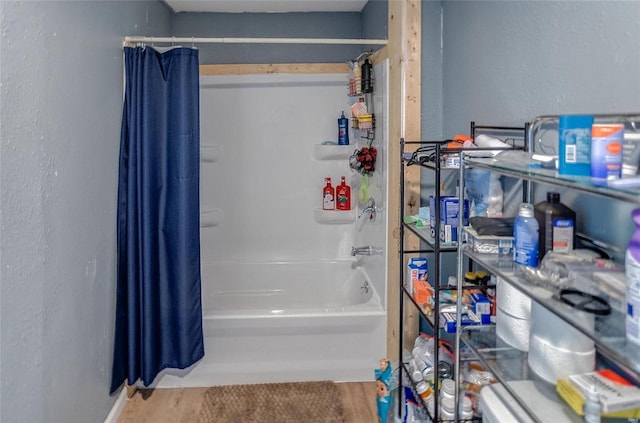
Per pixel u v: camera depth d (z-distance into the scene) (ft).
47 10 5.25
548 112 4.51
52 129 5.37
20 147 4.70
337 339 8.57
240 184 11.99
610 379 3.30
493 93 5.70
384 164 8.85
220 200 11.99
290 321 8.39
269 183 12.05
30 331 4.91
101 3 6.86
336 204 12.06
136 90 7.48
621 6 3.52
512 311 4.33
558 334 3.64
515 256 3.95
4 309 4.44
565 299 3.10
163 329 8.08
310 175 12.05
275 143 11.95
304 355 8.56
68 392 5.84
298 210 12.13
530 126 4.42
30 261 4.90
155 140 7.73
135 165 7.52
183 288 7.98
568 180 2.92
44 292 5.20
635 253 2.66
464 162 4.56
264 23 11.79
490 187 5.16
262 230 12.11
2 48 4.39
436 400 5.28
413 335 7.77
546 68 4.54
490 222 4.51
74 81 5.96
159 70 7.77
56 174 5.49
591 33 3.87
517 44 5.09
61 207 5.62
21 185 4.73
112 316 7.38
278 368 8.56
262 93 11.83
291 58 11.84
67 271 5.80
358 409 7.79
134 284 7.57
